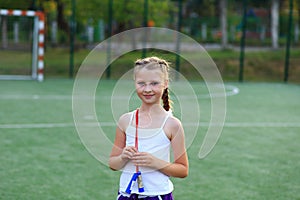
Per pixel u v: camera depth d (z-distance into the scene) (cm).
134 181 300
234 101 1270
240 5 3569
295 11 3438
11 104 1100
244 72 2172
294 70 2212
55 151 680
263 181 565
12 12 1586
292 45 3222
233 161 654
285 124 955
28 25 1820
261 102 1263
